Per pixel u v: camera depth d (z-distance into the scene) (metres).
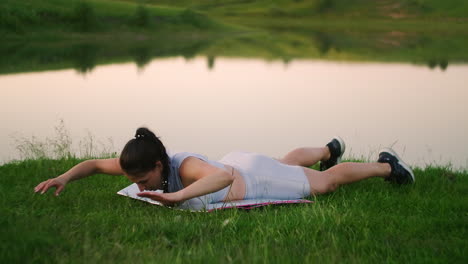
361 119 10.14
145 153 3.68
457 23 105.62
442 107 11.73
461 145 8.01
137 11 52.78
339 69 20.70
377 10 123.62
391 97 13.27
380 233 3.43
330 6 128.50
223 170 3.70
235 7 125.56
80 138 7.93
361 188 4.71
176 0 127.31
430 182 5.02
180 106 11.34
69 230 3.27
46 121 9.31
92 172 4.08
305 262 2.84
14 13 40.75
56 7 45.66
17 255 2.72
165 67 20.05
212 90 14.02
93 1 55.75
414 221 3.69
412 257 3.00
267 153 7.39
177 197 3.44
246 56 27.75
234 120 9.84
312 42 47.28
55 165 5.54
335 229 3.44
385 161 4.71
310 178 4.38
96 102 11.62
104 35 45.34
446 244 3.22
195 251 3.02
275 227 3.46
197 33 58.19
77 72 17.48
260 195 4.19
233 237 3.32
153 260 2.82
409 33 71.69
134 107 11.05
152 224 3.46
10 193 4.23
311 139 8.32
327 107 11.57
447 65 23.31
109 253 2.92
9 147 7.32
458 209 4.09
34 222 3.28
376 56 29.75
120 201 4.25
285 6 126.19
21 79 15.26
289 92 13.94
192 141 8.05
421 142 8.20
